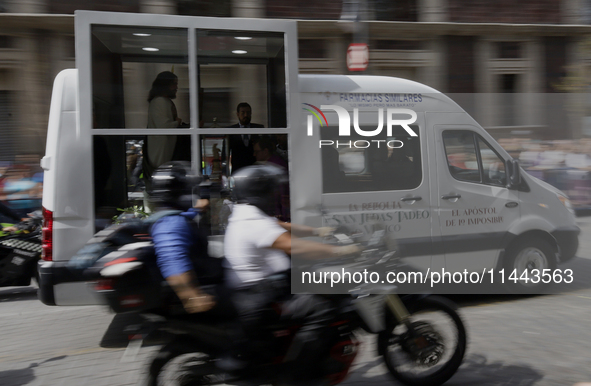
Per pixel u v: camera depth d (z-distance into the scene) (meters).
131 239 4.03
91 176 4.68
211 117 4.89
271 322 3.05
